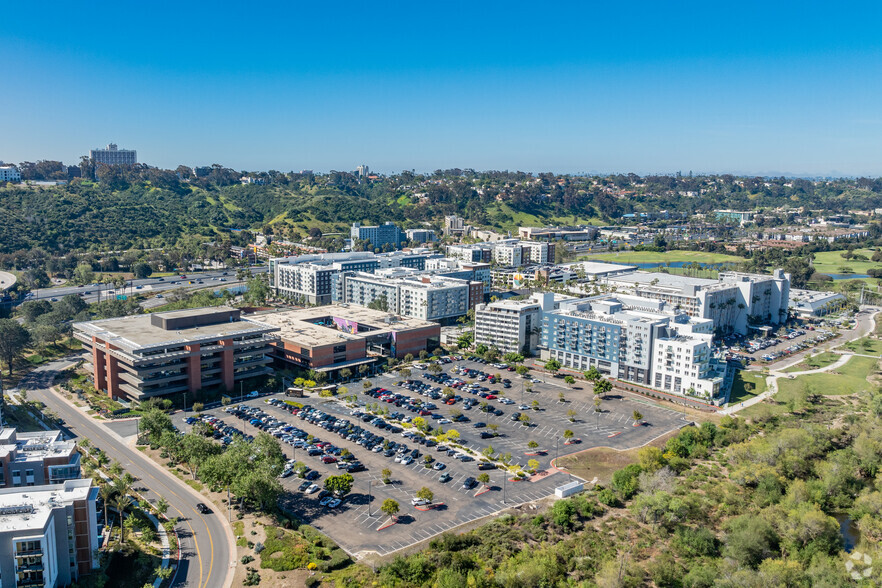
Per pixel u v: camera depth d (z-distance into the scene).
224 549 172.00
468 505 197.88
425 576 157.25
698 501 198.75
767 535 180.75
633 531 185.75
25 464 177.12
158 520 185.62
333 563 162.50
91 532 158.62
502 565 161.50
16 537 139.88
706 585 161.75
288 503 197.12
